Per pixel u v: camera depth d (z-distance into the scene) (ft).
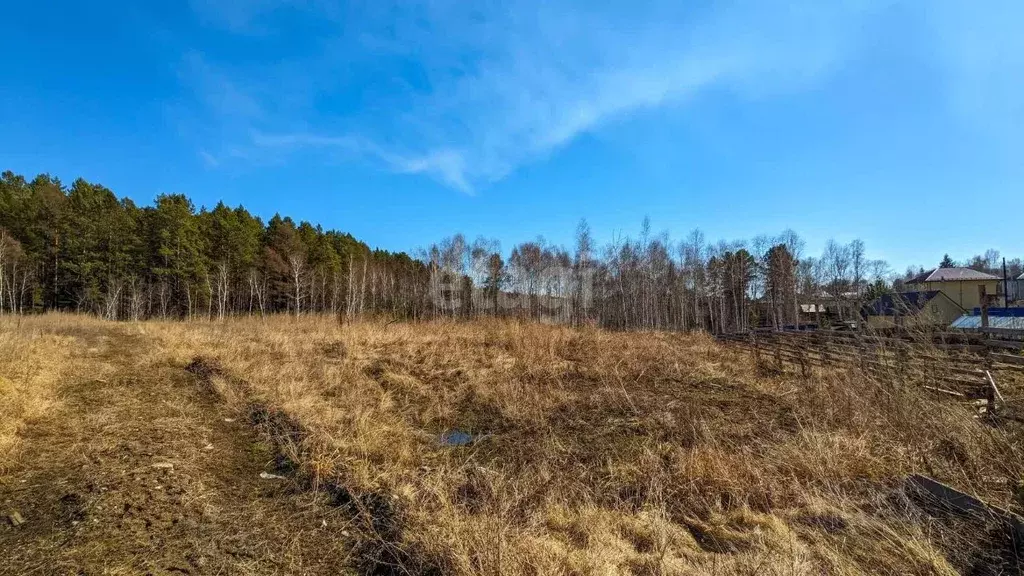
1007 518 10.18
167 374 27.68
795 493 12.60
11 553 9.14
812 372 28.58
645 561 9.54
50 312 95.09
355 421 19.21
